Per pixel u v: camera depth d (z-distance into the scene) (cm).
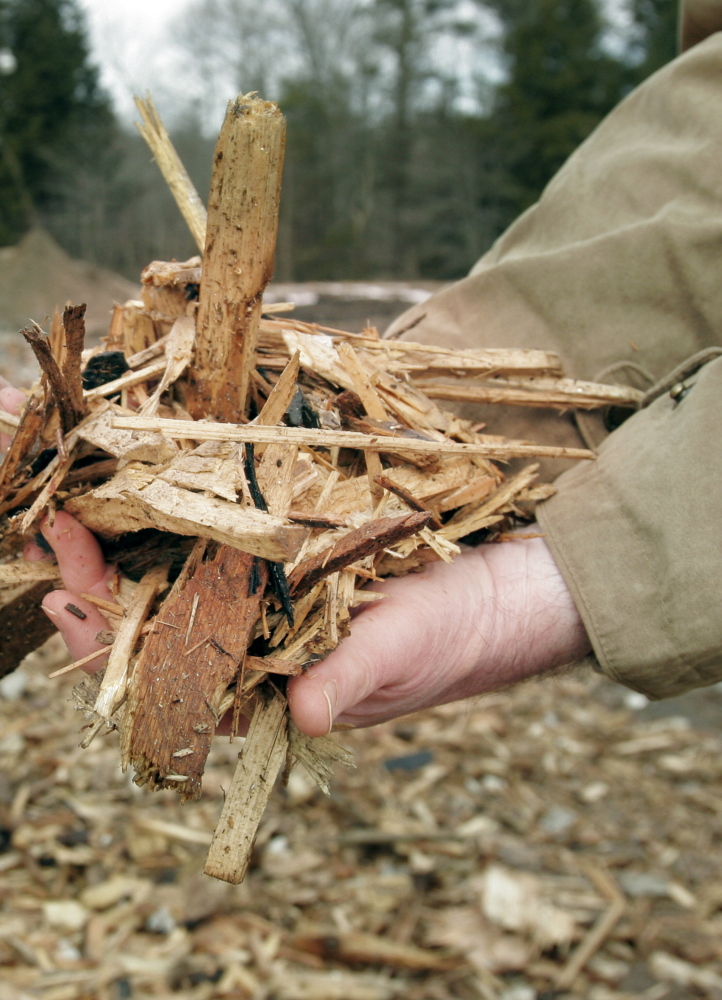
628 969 266
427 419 126
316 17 2270
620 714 436
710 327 126
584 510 121
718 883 308
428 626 107
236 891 274
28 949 241
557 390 133
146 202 2162
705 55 133
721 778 381
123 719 92
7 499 112
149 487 95
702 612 107
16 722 332
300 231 2358
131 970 239
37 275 955
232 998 235
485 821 332
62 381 106
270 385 119
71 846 281
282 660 94
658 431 120
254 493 98
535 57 2066
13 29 2280
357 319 241
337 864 294
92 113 2347
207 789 313
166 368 117
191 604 95
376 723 121
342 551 96
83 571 105
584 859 319
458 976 255
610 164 141
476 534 127
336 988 244
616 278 132
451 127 2175
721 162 126
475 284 148
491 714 417
